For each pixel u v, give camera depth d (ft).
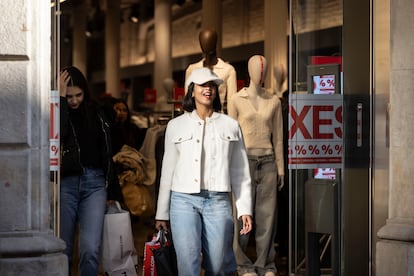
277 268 29.94
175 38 86.28
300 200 23.20
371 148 23.47
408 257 22.52
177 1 77.36
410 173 22.84
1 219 19.86
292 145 23.09
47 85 20.08
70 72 22.40
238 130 21.36
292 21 22.85
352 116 23.31
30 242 19.77
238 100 26.48
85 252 22.24
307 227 23.34
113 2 86.28
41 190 20.04
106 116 23.25
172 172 21.06
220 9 51.34
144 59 100.63
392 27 23.04
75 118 22.44
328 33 23.07
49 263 19.79
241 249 26.89
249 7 62.28
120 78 97.76
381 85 23.29
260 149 26.53
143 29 100.27
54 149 20.51
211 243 20.80
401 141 22.91
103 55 110.22
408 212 22.88
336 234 23.47
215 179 20.81
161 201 21.09
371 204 23.48
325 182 23.30
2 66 19.81
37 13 19.88
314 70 23.06
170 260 21.12
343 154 23.36
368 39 23.26
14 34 19.75
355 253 23.54
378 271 23.04
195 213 20.71
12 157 19.88
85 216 22.36
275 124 26.81
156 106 63.41
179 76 83.05
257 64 26.30
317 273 23.41
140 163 32.32
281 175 26.89
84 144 22.34
